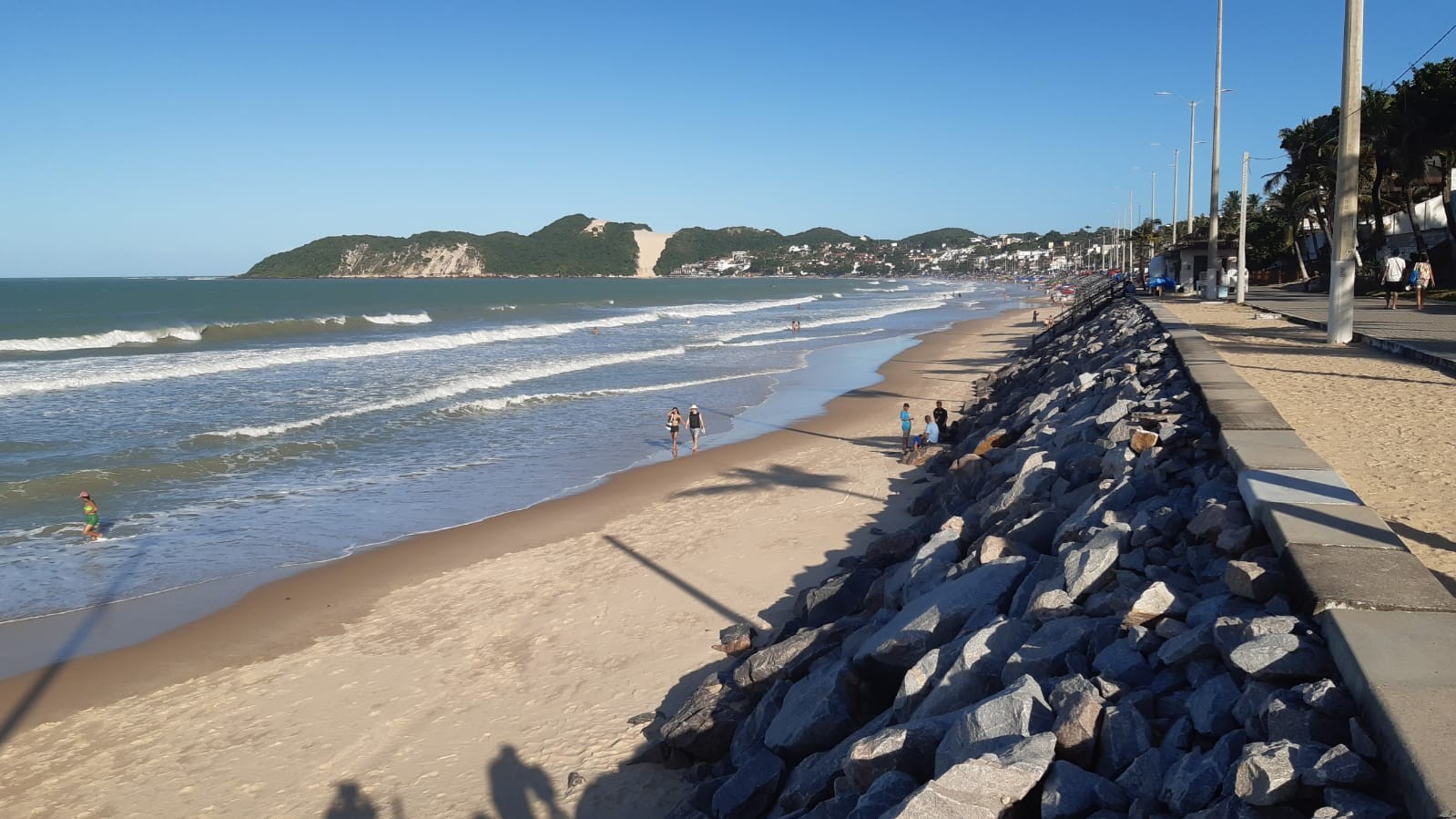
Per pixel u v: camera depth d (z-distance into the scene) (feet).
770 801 20.39
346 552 47.93
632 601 39.78
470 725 30.09
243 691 33.27
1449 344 53.47
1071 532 26.14
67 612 40.42
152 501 58.08
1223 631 15.53
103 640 37.73
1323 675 13.83
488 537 50.14
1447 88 111.45
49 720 31.68
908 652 22.31
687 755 26.00
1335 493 21.24
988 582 23.77
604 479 63.05
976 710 15.75
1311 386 43.14
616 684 32.19
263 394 99.96
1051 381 76.28
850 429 80.02
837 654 25.68
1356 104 58.85
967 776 13.51
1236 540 19.86
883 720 19.95
